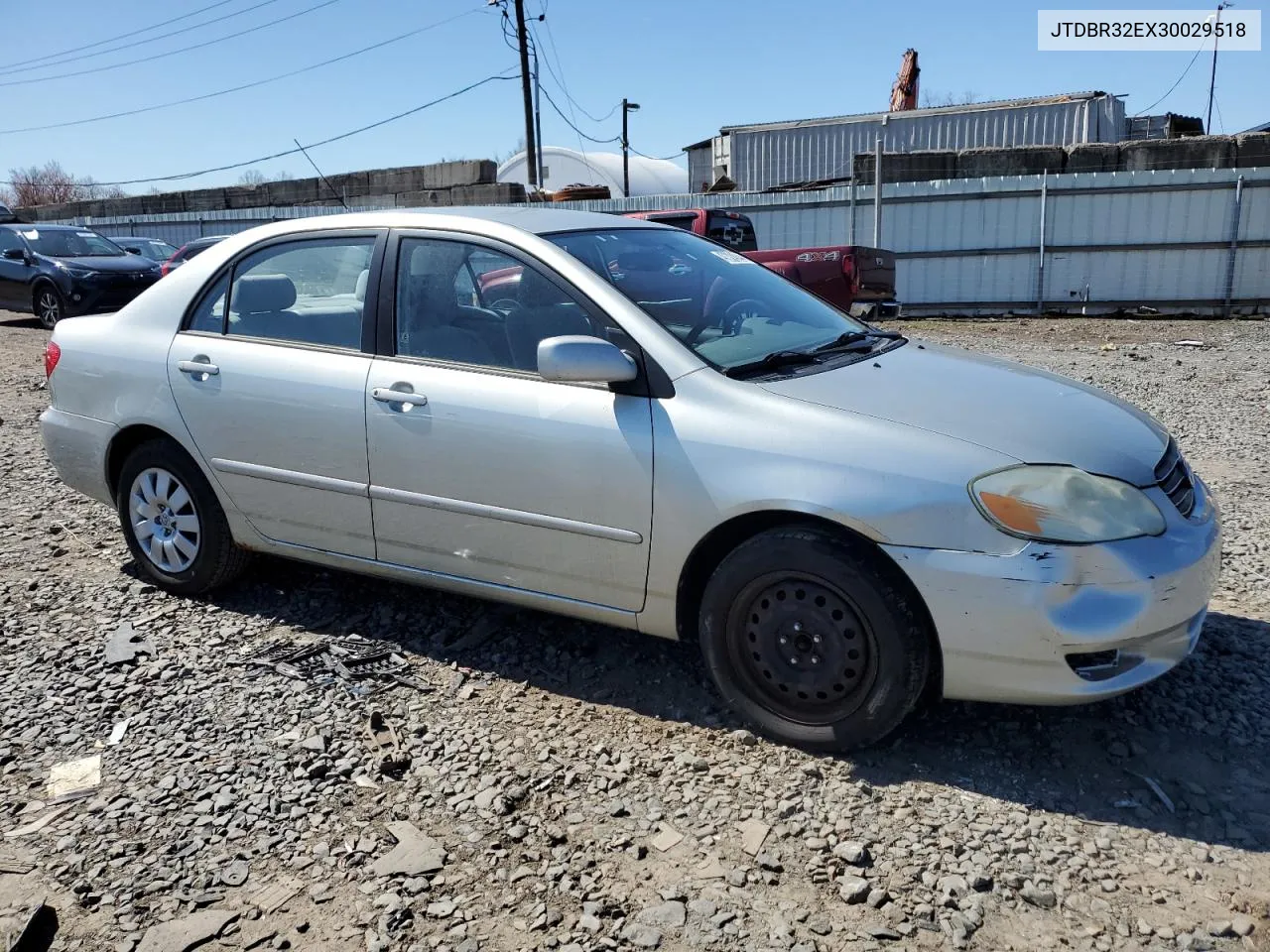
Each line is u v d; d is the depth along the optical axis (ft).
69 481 15.89
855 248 39.37
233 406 13.71
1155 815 9.62
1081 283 56.65
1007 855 9.11
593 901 8.64
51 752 11.16
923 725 11.23
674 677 12.51
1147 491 10.20
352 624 14.21
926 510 9.80
